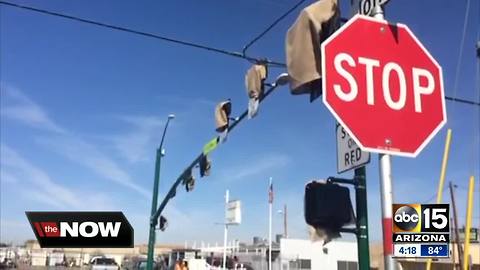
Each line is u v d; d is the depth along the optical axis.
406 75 3.52
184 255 52.97
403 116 3.43
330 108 3.26
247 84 9.66
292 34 4.09
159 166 27.77
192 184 21.89
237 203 43.16
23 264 65.50
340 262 55.34
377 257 41.50
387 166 3.60
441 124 3.54
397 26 3.59
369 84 3.41
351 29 3.46
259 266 56.16
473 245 40.88
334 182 4.12
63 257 68.44
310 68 3.89
